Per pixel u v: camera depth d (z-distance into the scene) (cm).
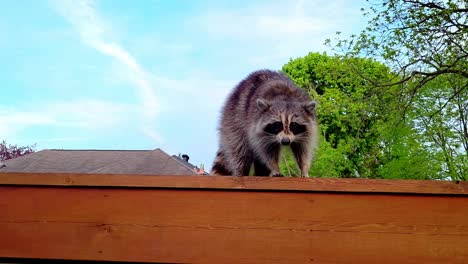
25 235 60
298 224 58
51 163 597
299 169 143
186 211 59
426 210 57
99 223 60
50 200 60
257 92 147
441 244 56
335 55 314
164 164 560
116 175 60
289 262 57
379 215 57
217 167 152
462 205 57
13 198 61
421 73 285
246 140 144
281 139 134
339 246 57
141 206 60
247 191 59
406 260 56
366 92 326
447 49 280
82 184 60
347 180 58
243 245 58
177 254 58
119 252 59
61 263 61
